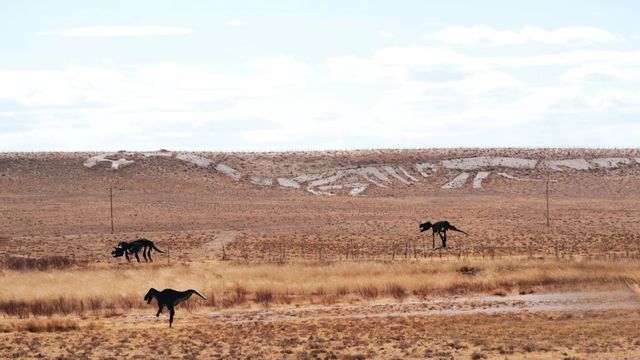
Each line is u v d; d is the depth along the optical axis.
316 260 92.69
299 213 171.50
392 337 50.03
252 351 46.22
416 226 146.88
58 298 65.75
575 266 78.94
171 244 123.81
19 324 56.25
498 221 154.12
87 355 45.47
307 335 51.69
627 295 67.25
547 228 141.38
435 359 43.22
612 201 194.50
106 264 92.69
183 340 50.12
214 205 185.62
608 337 48.81
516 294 69.31
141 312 62.41
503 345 46.62
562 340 48.00
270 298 67.62
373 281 73.00
